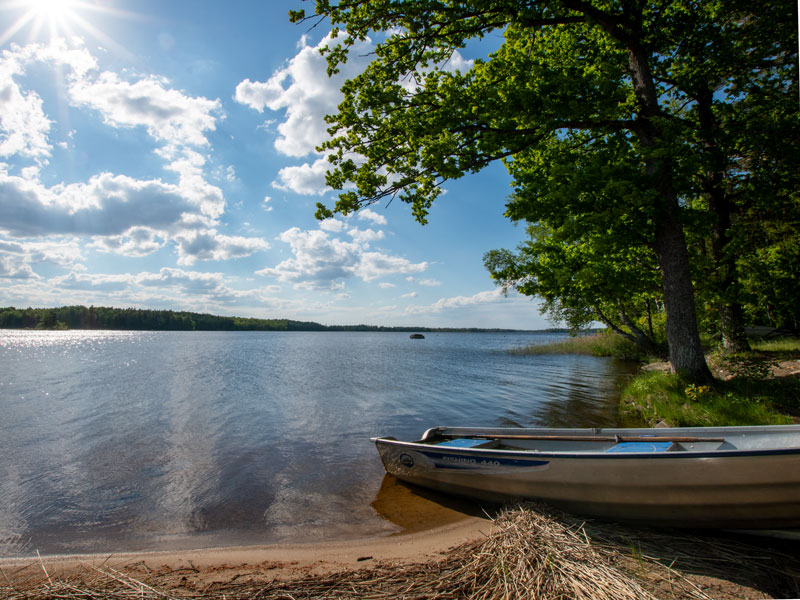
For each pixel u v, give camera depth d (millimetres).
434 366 29219
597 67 11188
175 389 18109
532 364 29141
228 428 11039
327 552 4840
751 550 4328
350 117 10438
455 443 6832
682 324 9523
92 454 8734
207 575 4230
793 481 4090
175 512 6059
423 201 11180
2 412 13070
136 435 10297
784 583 3707
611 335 33250
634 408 11141
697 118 13102
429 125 9773
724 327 14359
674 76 12625
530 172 11375
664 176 9375
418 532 5355
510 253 22531
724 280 11758
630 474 4816
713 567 3986
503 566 3936
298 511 6055
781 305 13398
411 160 10750
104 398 15727
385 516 5859
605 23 9836
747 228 13859
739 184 12609
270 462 8227
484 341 95625
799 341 17469
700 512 4582
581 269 10828
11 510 6121
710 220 9516
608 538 4598
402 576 4031
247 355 42344
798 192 11945
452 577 3947
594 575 3691
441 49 10430
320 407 13961
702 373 9453
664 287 9781
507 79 10133
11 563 4613
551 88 9391
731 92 12633
